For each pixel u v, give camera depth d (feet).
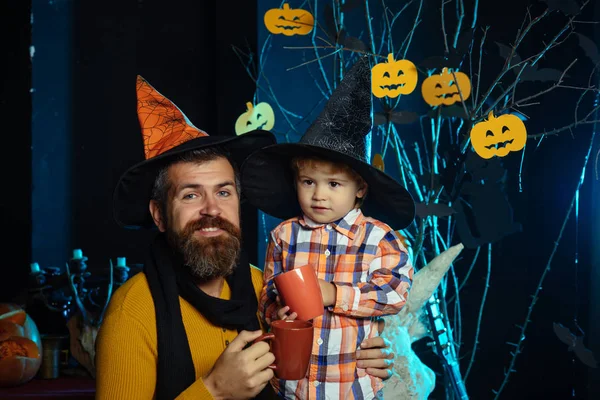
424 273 5.85
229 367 4.02
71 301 7.90
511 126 5.49
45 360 7.26
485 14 7.55
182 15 10.07
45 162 10.07
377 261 5.09
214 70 10.01
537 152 7.08
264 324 5.30
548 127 6.95
